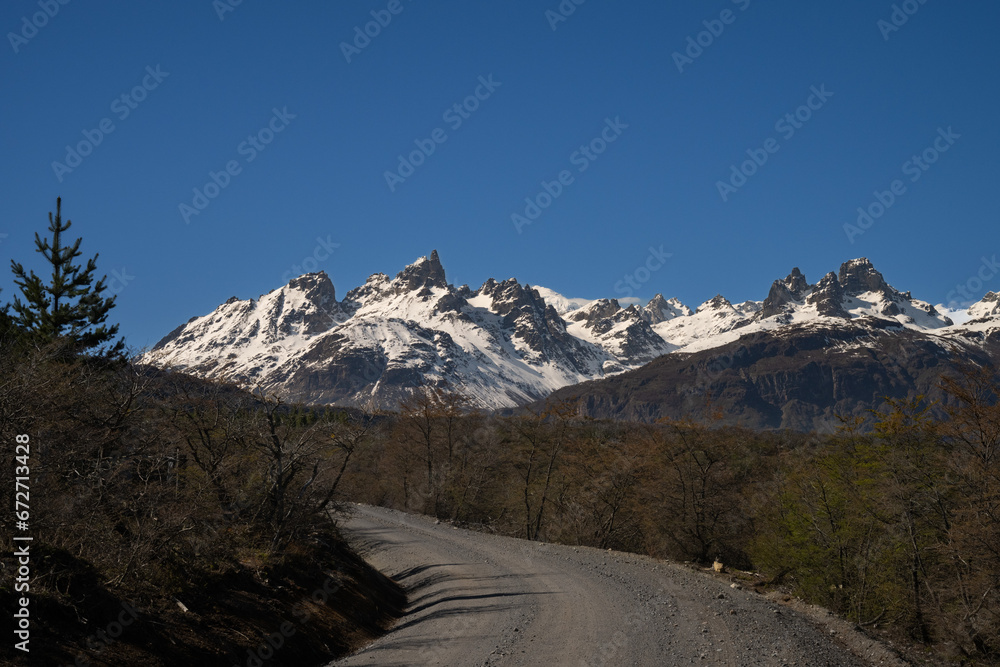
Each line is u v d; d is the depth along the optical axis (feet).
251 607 52.31
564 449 168.35
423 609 73.26
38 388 47.83
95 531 46.34
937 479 82.84
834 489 95.81
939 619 77.87
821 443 115.44
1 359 49.80
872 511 87.81
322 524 77.20
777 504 114.42
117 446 57.57
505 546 118.42
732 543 133.80
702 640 53.36
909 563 82.89
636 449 151.94
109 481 49.90
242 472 73.15
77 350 62.90
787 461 136.36
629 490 149.69
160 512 52.31
